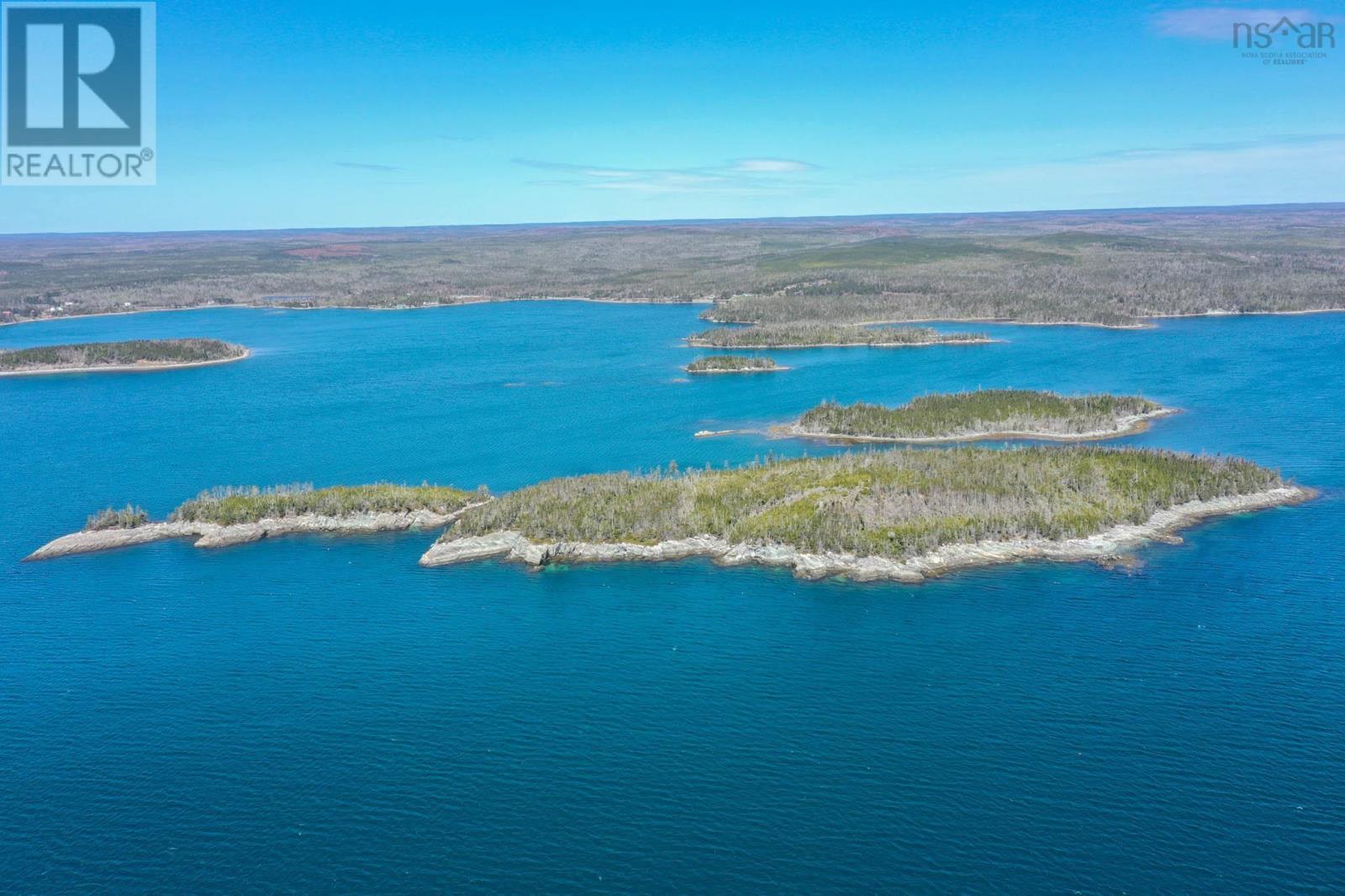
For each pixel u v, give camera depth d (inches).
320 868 3833.7
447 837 3998.5
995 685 5024.6
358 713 4916.3
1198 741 4493.1
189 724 4852.4
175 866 3860.7
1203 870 3708.2
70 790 4338.1
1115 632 5526.6
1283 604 5787.4
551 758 4507.9
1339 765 4284.0
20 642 5757.9
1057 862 3767.2
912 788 4227.4
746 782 4303.6
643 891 3683.6
